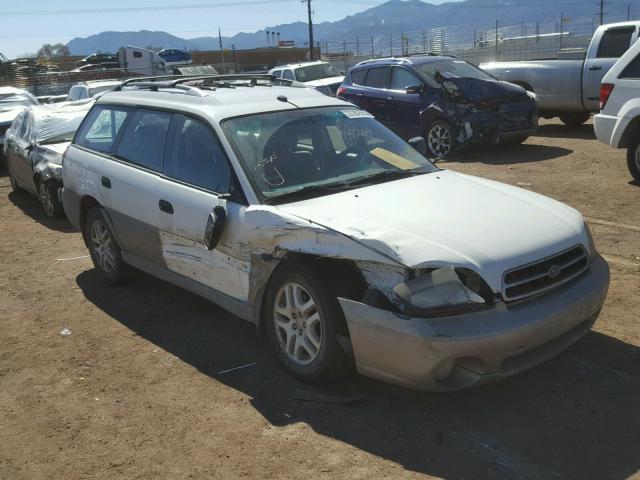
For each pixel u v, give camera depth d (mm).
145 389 4168
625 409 3604
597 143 12547
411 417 3641
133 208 5258
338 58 47344
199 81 5754
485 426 3516
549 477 3074
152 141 5266
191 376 4301
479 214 3881
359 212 3912
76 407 4012
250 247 4137
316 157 4656
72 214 6395
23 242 8133
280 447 3451
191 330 5035
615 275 5539
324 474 3205
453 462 3227
